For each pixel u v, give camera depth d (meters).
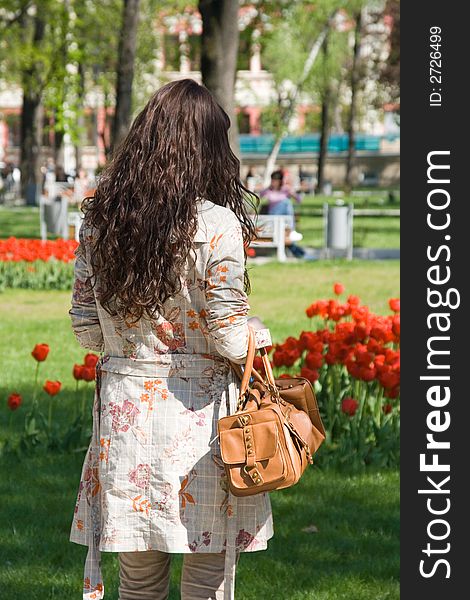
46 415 8.60
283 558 5.61
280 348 7.38
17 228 29.61
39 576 5.33
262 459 3.43
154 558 3.66
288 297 16.14
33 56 35.66
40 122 44.31
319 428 3.73
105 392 3.62
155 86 45.66
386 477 7.01
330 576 5.38
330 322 13.19
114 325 3.59
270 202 22.20
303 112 64.12
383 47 50.44
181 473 3.52
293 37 36.00
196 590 3.63
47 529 6.01
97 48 36.06
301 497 6.62
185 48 41.28
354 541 5.87
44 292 17.08
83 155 69.88
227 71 17.94
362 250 24.17
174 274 3.49
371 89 56.31
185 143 3.53
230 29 17.89
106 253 3.51
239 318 3.47
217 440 3.54
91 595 3.65
